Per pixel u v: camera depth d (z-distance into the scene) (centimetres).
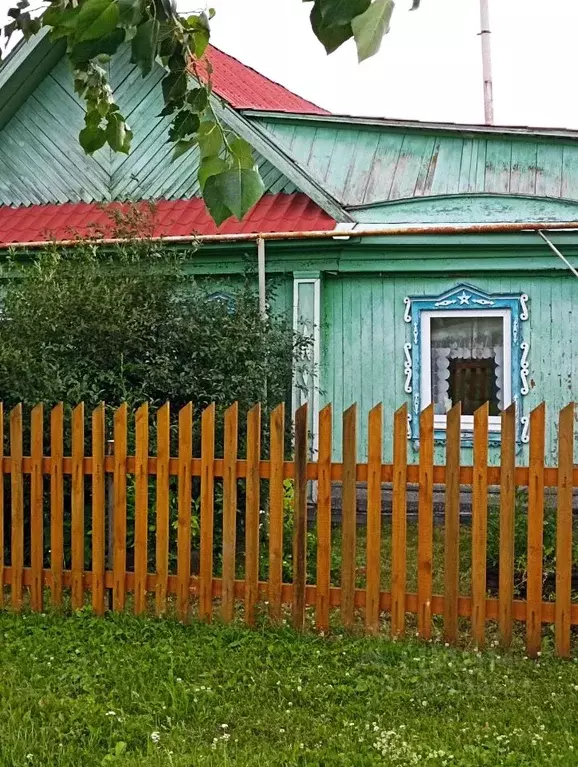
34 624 533
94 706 397
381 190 988
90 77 275
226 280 927
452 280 894
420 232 859
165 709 397
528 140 962
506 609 479
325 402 920
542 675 447
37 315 675
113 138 272
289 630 507
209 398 689
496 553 631
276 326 776
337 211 908
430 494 491
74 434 552
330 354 921
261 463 520
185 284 771
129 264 722
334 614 550
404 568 494
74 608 552
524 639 509
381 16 147
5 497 637
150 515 652
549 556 607
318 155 1040
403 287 905
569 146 946
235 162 199
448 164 986
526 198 880
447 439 487
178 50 231
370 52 148
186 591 531
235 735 373
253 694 420
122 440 544
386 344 910
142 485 541
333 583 659
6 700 407
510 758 341
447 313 898
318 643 491
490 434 888
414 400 904
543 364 875
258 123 1070
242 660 464
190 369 697
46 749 354
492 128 965
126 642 499
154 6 194
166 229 947
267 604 532
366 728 376
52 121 1078
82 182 1065
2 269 827
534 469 473
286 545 709
